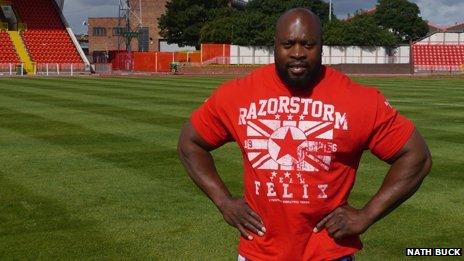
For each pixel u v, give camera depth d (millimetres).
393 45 68250
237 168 10172
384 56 67688
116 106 20359
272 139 3064
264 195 3111
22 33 53625
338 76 3115
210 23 74875
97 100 22641
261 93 3111
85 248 6141
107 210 7527
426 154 3121
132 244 6301
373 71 57125
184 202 7945
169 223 7031
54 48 53625
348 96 3045
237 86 3184
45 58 52500
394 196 3086
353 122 3033
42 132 14172
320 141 3023
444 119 17219
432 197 8289
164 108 19781
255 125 3094
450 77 50344
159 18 88188
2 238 6402
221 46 64312
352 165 3154
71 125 15398
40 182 9016
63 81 37031
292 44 2982
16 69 49562
